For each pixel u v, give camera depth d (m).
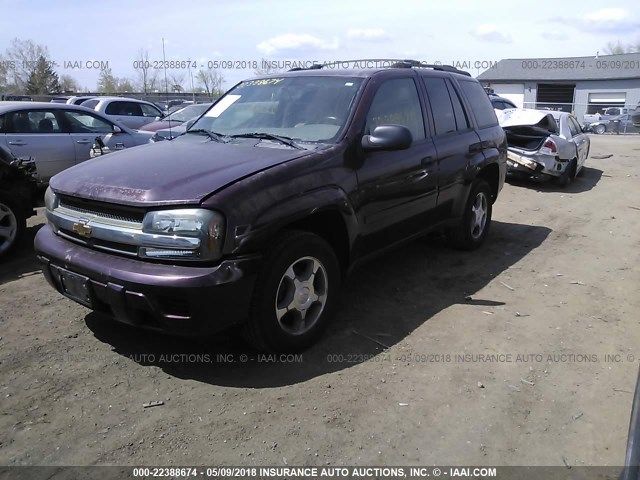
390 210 4.43
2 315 4.26
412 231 4.89
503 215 8.41
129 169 3.60
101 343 3.84
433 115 5.14
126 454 2.76
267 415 3.07
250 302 3.32
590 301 4.79
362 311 4.44
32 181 5.88
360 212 4.06
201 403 3.17
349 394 3.28
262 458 2.75
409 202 4.66
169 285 3.06
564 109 46.97
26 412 3.07
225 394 3.26
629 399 3.30
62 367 3.53
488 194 6.22
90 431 2.92
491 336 4.06
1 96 24.41
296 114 4.37
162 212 3.16
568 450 2.85
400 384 3.40
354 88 4.39
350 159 3.98
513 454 2.82
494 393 3.33
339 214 3.86
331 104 4.32
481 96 6.28
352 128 4.08
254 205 3.27
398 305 4.59
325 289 3.81
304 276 3.69
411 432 2.96
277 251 3.39
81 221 3.47
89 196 3.41
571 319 4.40
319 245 3.69
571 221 8.04
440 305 4.61
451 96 5.54
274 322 3.45
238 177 3.35
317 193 3.66
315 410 3.12
